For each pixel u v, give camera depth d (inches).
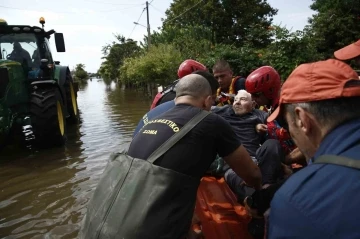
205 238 81.0
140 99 656.4
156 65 626.2
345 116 38.3
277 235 36.4
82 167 216.7
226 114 117.3
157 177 62.6
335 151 36.3
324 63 41.8
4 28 292.2
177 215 62.2
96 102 624.4
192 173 66.5
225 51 431.8
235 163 73.8
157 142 67.4
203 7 947.3
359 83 38.7
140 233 59.3
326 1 685.9
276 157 90.5
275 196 38.3
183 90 78.4
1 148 263.1
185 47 681.6
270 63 387.9
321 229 32.9
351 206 32.2
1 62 247.4
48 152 253.8
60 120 277.7
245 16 951.6
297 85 41.6
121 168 66.2
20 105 271.7
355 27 572.7
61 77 335.3
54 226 143.6
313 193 34.7
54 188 183.5
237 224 86.6
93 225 62.9
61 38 318.7
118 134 311.0
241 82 152.6
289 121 44.4
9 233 138.8
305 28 602.5
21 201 168.7
